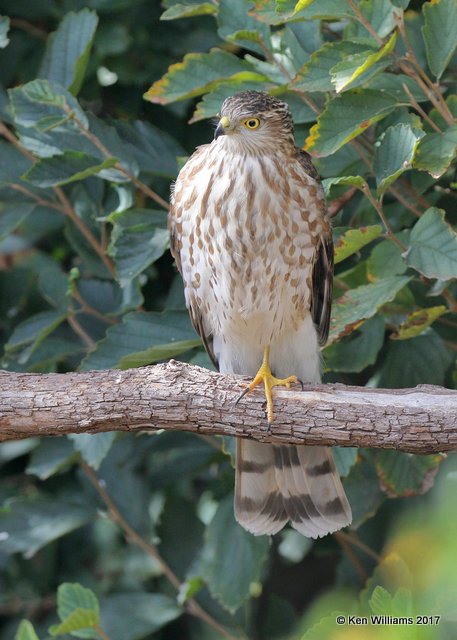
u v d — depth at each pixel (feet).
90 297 31.55
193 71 28.50
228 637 31.12
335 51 25.61
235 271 26.55
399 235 26.00
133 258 28.19
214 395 21.57
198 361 29.40
